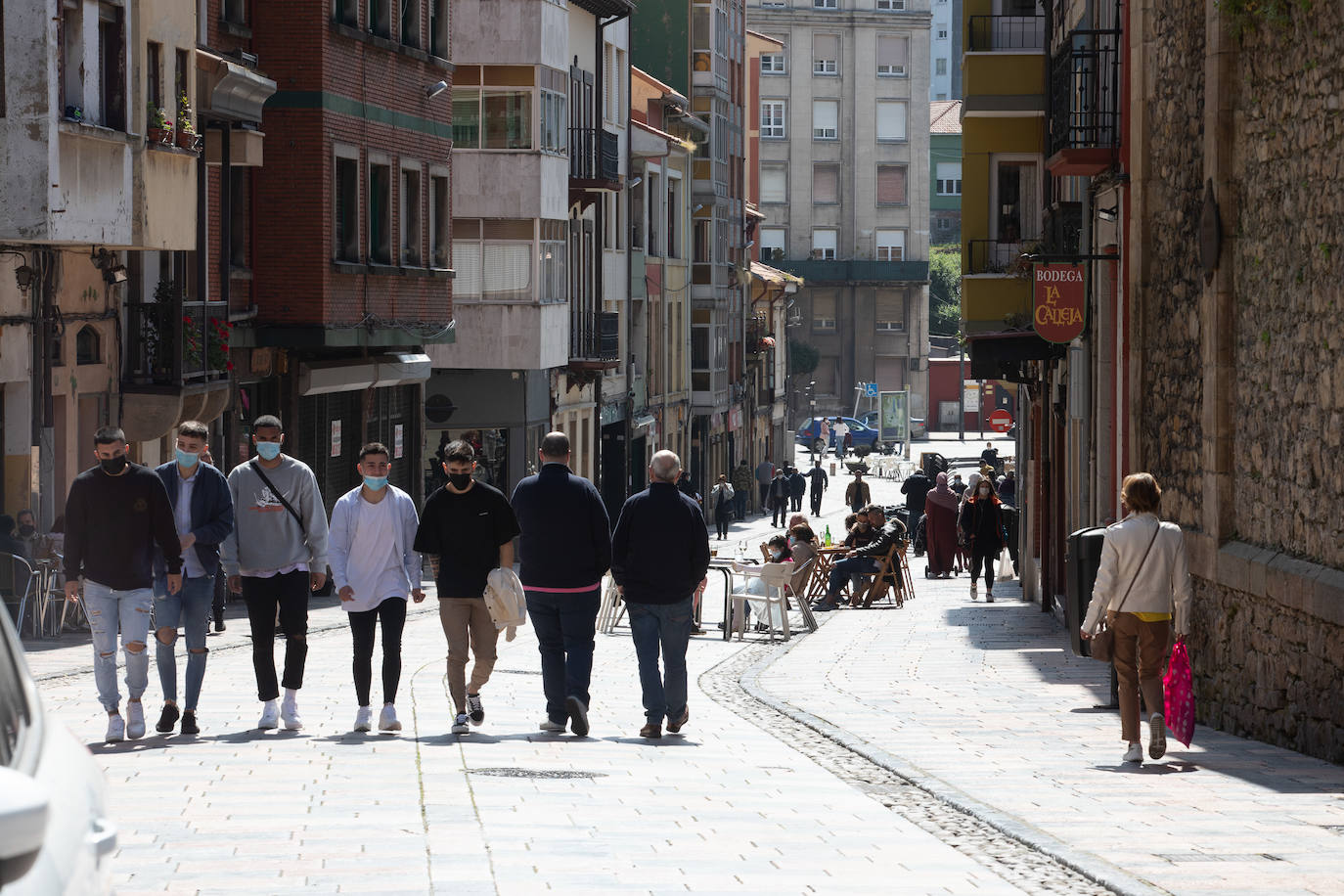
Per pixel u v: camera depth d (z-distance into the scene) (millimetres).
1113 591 23688
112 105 48281
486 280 87062
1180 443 33062
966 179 63562
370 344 70500
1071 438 55312
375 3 71875
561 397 98875
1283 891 14250
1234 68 29391
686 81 141750
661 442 128125
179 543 24484
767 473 151875
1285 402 26750
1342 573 23906
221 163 59250
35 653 39594
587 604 26391
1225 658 29297
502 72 86250
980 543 66562
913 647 46062
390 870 15203
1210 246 29859
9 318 47281
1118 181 39125
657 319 126812
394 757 23078
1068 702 32312
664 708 26750
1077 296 42125
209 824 17594
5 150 43531
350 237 68875
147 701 30109
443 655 42250
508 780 21219
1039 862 16094
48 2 43406
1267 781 21719
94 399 52969
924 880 15039
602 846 16625
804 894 14398
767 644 49875
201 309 56938
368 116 70000
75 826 5426
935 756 24203
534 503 26250
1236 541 29281
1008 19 63688
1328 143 24812
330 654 41906
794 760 24094
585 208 100625
